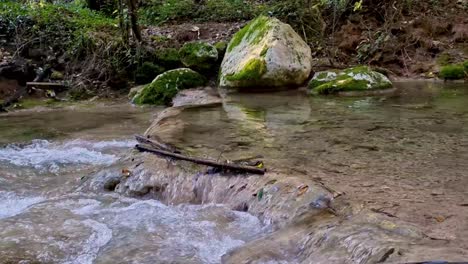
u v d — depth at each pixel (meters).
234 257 3.18
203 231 3.73
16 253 3.56
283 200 3.73
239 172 4.33
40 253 3.55
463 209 3.23
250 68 9.69
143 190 4.61
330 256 2.82
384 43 11.54
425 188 3.69
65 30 12.14
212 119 6.73
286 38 10.01
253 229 3.65
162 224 3.93
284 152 4.86
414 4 12.61
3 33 11.88
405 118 6.45
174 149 5.03
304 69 9.87
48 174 5.59
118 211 4.28
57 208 4.41
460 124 5.98
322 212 3.45
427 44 11.42
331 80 9.44
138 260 3.35
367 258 2.61
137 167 4.85
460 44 11.47
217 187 4.30
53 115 8.94
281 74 9.69
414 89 9.21
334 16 12.07
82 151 6.40
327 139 5.38
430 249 2.56
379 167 4.28
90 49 11.49
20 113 9.23
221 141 5.39
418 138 5.32
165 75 10.06
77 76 11.08
